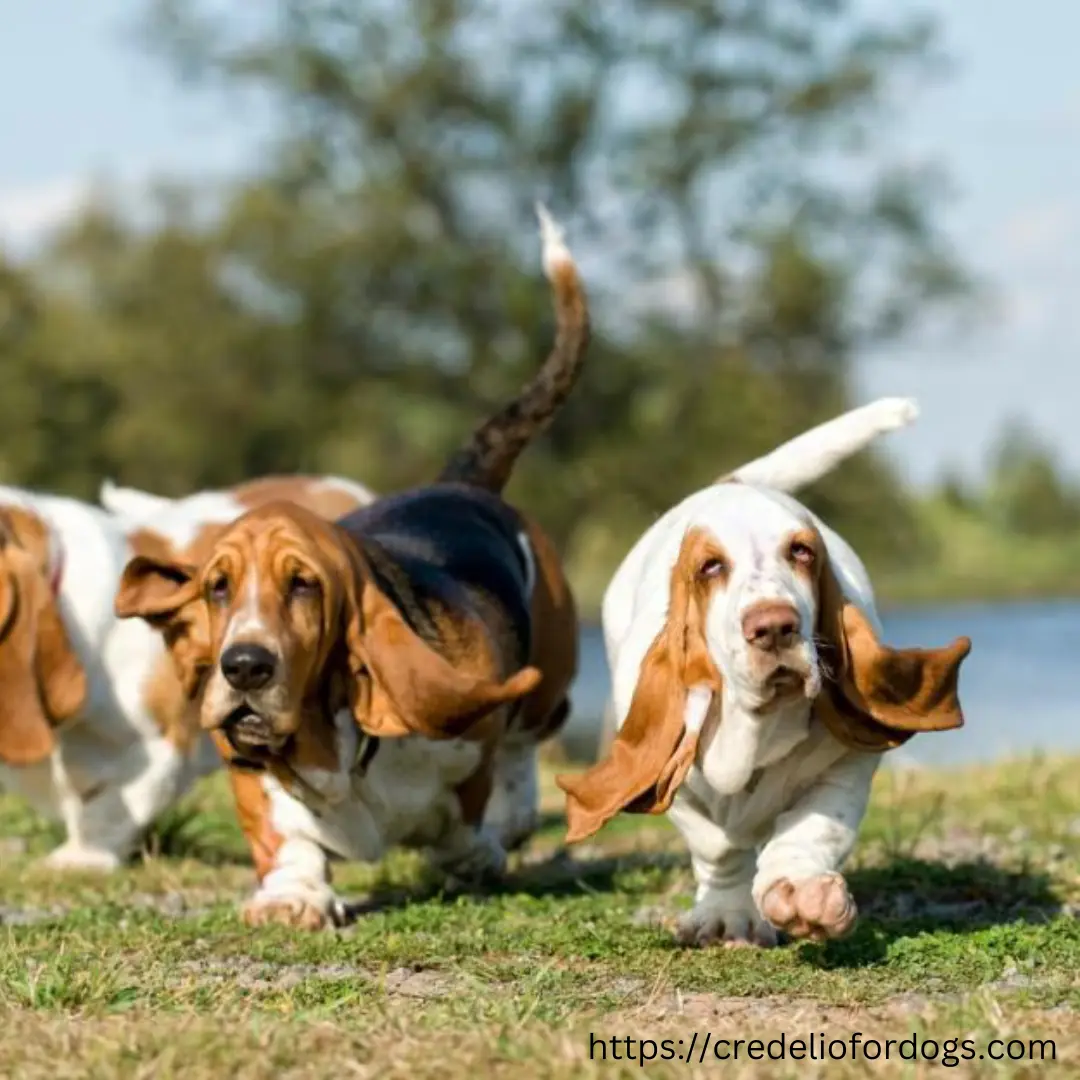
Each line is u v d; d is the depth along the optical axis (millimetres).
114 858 12570
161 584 9734
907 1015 7062
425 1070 6223
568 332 12883
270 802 9883
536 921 9562
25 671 11406
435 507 11383
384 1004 7402
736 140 38094
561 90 38688
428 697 9195
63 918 10000
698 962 8312
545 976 8016
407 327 40812
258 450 45125
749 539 7855
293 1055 6477
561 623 12133
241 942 9078
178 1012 7273
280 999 7574
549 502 38625
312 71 39406
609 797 8117
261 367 42969
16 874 12055
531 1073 6184
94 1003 7414
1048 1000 7301
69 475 51719
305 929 9398
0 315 53094
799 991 7738
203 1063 6371
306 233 40344
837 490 37656
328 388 41812
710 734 8109
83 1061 6402
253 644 8812
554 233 12953
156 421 44156
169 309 43781
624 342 39531
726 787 8195
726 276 39188
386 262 39875
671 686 8047
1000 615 58750
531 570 11914
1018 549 79312
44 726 11367
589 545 42562
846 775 8328
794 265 37719
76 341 50969
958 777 16391
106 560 12367
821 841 8195
